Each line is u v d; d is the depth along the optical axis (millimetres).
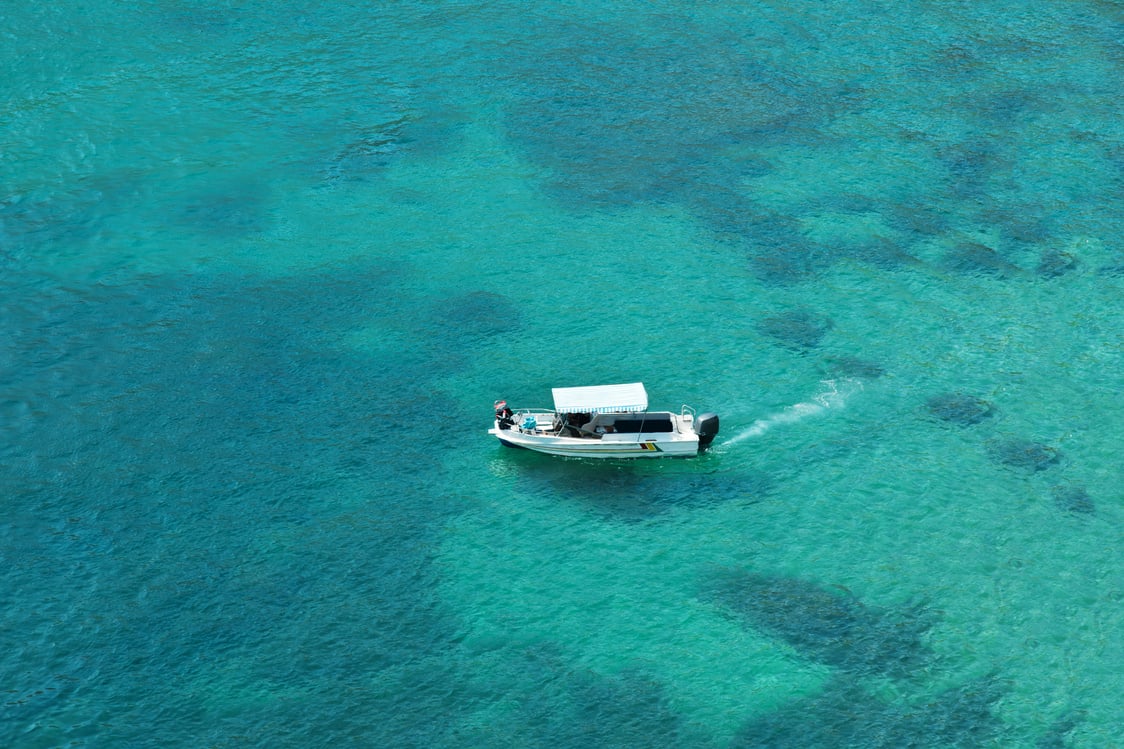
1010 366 74625
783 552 60500
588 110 108312
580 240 89312
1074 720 50312
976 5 127688
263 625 55406
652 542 61406
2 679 51938
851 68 114812
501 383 73812
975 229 89438
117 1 126125
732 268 85625
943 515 62750
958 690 51938
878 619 56000
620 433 67500
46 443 67562
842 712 50844
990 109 106625
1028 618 55906
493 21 125875
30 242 87375
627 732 49938
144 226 90250
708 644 54656
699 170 98562
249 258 86812
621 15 127312
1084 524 61812
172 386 72812
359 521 62500
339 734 49688
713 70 115062
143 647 53938
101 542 60438
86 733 49469
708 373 74438
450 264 86562
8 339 76375
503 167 99438
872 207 92625
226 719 50344
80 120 104375
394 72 114938
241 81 112500
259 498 63906
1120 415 70062
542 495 65000
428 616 56250
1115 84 110250
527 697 51719
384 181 97375
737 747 49125
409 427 69938
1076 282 82750
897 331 78312
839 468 66500
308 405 71625
